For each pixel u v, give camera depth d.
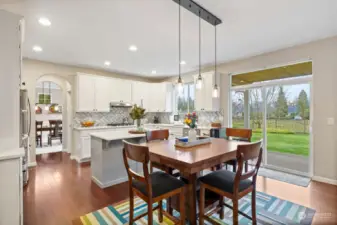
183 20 2.60
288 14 2.45
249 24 2.72
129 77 6.27
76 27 2.78
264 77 4.25
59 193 2.92
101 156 3.18
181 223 1.85
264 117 4.28
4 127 1.90
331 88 3.22
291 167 3.92
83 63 4.81
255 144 1.78
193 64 4.90
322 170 3.32
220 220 2.21
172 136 5.55
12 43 1.97
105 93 5.40
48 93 9.60
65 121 6.02
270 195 2.82
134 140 3.49
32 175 3.71
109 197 2.80
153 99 6.41
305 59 3.54
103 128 5.11
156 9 2.32
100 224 2.14
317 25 2.77
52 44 3.46
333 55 3.19
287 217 2.26
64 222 2.17
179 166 1.72
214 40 3.32
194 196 1.98
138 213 2.37
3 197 1.77
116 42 3.38
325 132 3.29
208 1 2.15
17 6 2.21
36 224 2.13
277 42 3.44
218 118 4.98
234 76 4.80
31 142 4.33
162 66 5.12
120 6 2.24
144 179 1.65
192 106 5.97
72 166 4.35
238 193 1.73
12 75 1.96
